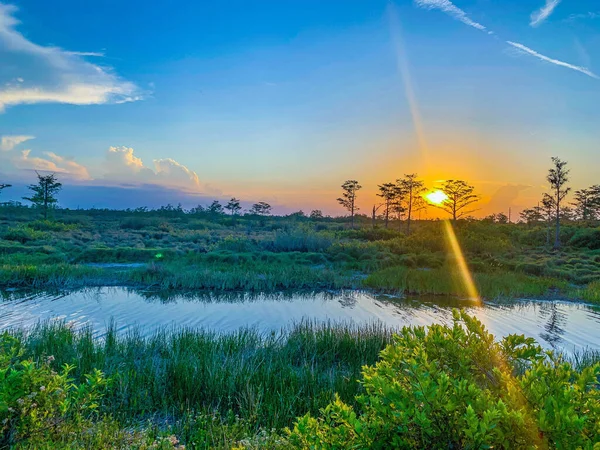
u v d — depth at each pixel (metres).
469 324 3.30
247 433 4.82
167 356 7.98
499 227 53.94
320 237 34.34
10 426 3.71
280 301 17.56
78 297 17.34
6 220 54.03
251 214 86.56
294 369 7.66
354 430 2.70
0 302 15.96
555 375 2.57
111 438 4.30
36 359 7.24
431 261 28.14
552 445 2.25
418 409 2.53
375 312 15.44
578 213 73.31
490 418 2.21
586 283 23.61
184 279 20.36
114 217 73.38
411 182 64.62
